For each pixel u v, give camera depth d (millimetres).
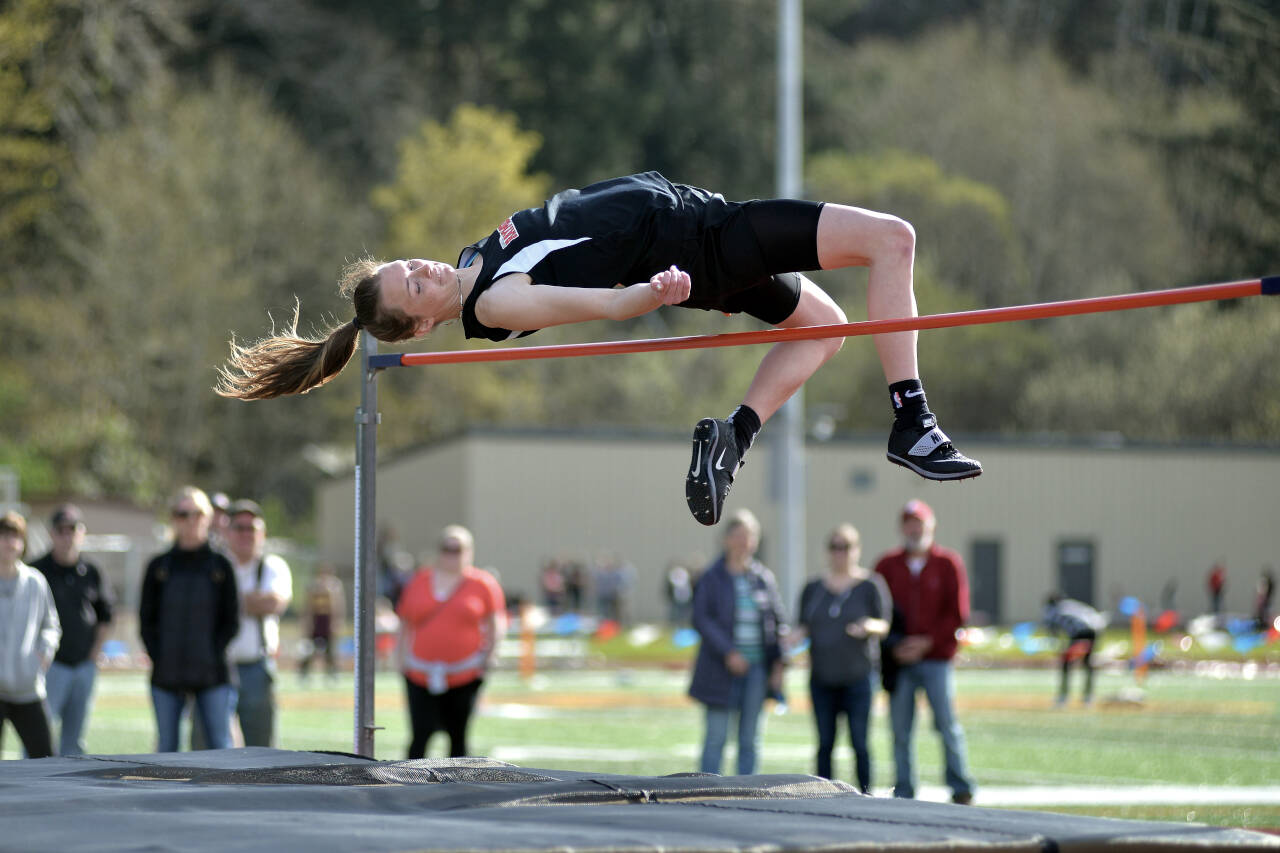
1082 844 10984
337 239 144750
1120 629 109250
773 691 29766
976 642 90812
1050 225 159375
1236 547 119250
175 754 17156
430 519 117688
